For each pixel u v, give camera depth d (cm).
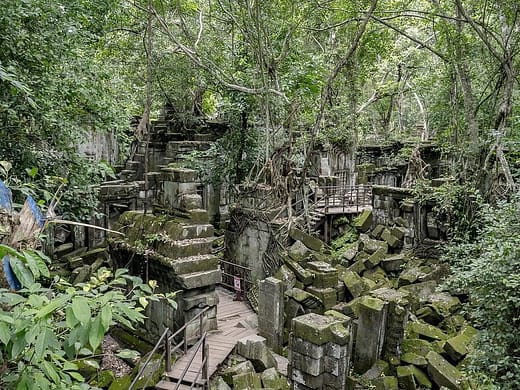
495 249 595
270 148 1378
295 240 1212
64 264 1237
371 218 1503
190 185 941
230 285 1270
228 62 1514
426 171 1659
